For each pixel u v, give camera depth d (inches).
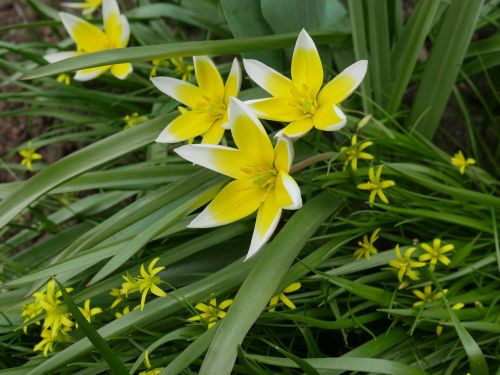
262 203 19.6
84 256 21.0
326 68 24.6
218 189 20.3
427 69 24.0
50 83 27.6
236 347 19.1
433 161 23.0
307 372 19.0
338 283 20.6
